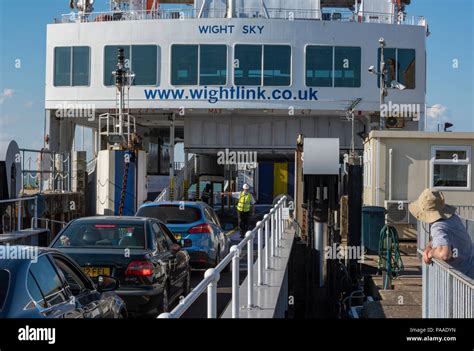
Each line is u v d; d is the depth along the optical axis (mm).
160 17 60969
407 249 28266
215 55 58375
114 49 59094
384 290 20266
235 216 61125
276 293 14250
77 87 59750
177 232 25188
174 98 58438
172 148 61625
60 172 45031
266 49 58125
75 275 11430
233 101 58125
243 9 61562
